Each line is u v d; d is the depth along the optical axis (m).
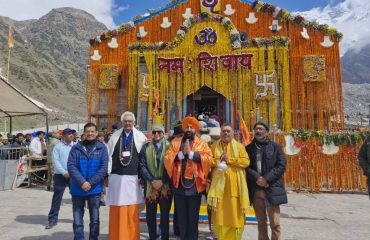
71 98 170.38
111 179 5.90
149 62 15.62
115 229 5.78
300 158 11.77
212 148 5.69
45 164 13.90
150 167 5.92
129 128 6.04
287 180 11.72
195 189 5.52
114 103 17.39
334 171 11.65
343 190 11.55
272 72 14.57
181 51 15.51
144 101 15.52
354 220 7.96
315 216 8.34
